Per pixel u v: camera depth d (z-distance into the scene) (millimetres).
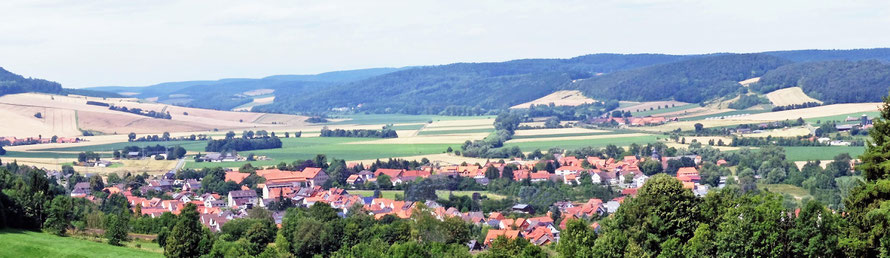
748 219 126750
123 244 182750
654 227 148000
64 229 189875
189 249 167375
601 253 138375
